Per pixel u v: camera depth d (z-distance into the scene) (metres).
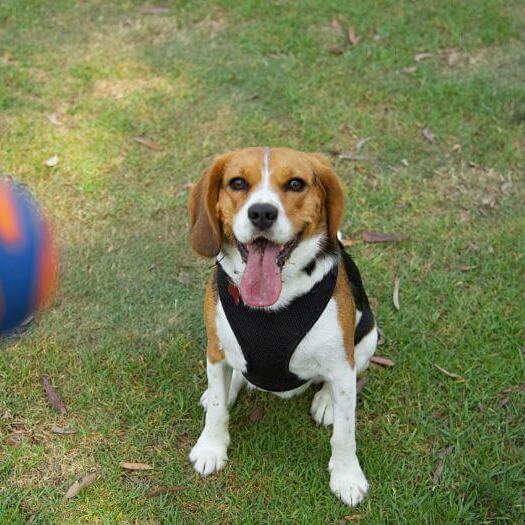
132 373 1.56
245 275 1.28
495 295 1.67
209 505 1.39
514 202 1.86
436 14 2.44
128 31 2.39
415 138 2.00
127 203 1.85
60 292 1.68
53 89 2.12
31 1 2.53
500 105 2.07
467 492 1.39
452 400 1.51
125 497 1.39
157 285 1.70
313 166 1.32
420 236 1.79
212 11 2.48
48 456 1.44
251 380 1.38
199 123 2.04
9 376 1.54
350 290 1.36
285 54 2.27
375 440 1.47
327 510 1.38
